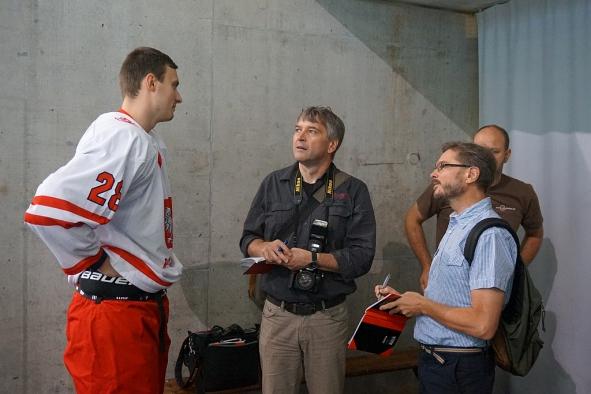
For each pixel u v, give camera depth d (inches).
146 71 81.7
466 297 77.1
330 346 99.0
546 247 134.3
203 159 125.0
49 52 111.3
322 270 98.1
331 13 135.8
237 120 127.5
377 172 143.1
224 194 127.3
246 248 103.2
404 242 147.3
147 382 79.5
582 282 126.2
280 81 131.2
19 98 109.7
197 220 125.3
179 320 125.2
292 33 132.0
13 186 110.3
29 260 112.3
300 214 101.4
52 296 114.6
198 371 112.2
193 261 125.5
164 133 121.1
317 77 135.1
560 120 129.3
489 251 74.3
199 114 123.9
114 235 76.9
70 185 69.6
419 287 149.6
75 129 114.1
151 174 79.0
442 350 79.8
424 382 82.5
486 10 147.5
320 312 98.5
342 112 138.4
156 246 80.7
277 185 105.1
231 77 126.3
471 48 153.6
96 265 76.7
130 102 82.5
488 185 81.0
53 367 115.4
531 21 135.1
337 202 101.0
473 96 154.4
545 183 134.0
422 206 126.0
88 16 114.0
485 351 79.4
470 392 78.5
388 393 148.2
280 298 99.1
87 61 114.3
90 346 76.1
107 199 72.0
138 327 78.3
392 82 143.7
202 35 123.2
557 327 132.2
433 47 148.5
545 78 132.6
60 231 69.6
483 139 115.0
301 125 100.4
